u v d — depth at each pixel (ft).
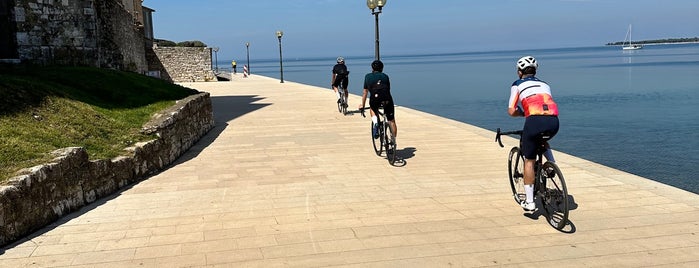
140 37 107.34
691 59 357.41
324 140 37.01
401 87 167.43
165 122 29.17
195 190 23.22
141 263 14.80
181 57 150.41
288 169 27.43
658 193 20.77
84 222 18.66
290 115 53.16
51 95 28.96
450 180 24.26
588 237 16.08
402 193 22.09
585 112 89.97
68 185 19.83
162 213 19.70
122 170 23.86
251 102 69.87
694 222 17.22
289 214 19.31
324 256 15.07
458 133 38.52
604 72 222.07
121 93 37.65
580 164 26.32
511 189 22.35
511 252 15.07
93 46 50.26
